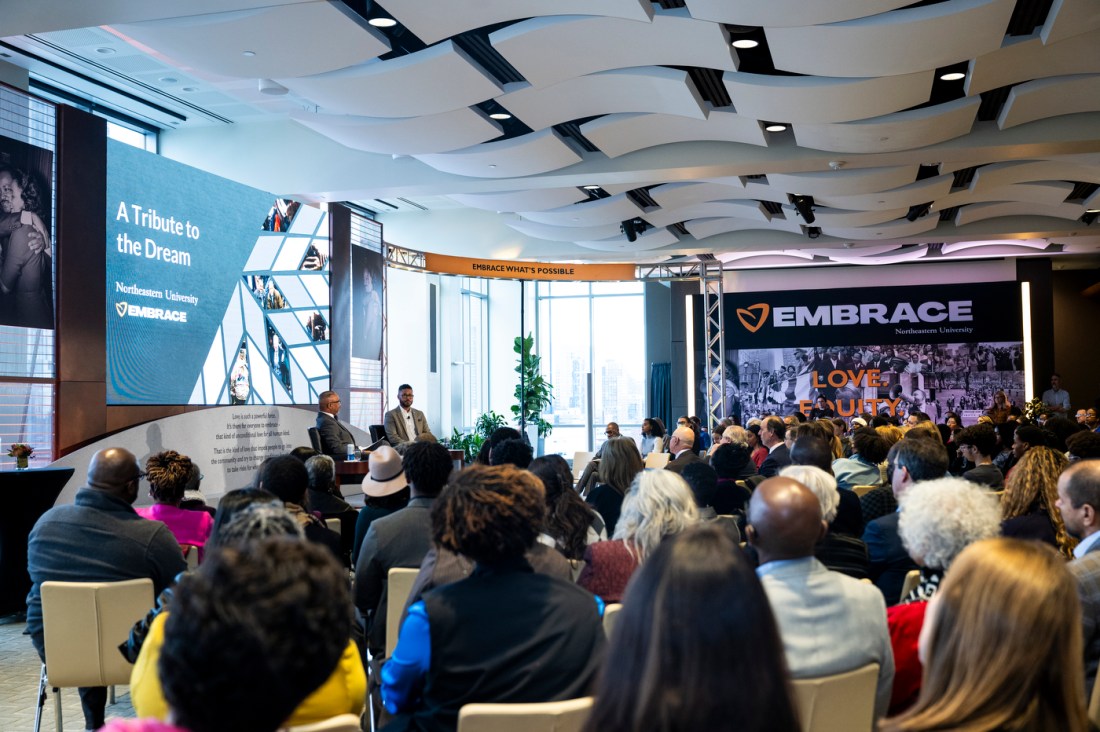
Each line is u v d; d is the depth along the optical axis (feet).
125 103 37.73
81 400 27.99
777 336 66.44
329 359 41.57
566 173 38.78
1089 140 34.09
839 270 65.57
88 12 22.63
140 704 6.77
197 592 3.57
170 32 24.52
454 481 7.72
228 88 33.58
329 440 29.37
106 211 29.19
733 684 3.46
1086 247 60.80
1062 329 71.15
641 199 47.29
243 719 3.47
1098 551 8.41
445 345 68.59
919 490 9.25
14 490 22.74
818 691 7.25
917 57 26.13
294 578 3.66
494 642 6.95
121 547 12.50
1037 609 4.23
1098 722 7.43
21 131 26.35
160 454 16.08
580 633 7.12
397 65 27.30
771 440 28.66
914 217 50.80
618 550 10.89
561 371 79.51
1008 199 47.98
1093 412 50.03
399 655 7.16
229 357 35.04
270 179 40.47
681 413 68.69
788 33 24.80
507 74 29.35
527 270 57.00
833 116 31.19
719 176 39.27
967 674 4.31
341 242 43.11
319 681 3.69
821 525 7.67
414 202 56.59
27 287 26.35
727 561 3.67
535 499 7.50
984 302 63.62
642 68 28.84
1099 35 26.13
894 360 64.59
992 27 24.30
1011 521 12.42
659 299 77.66
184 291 32.78
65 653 12.04
